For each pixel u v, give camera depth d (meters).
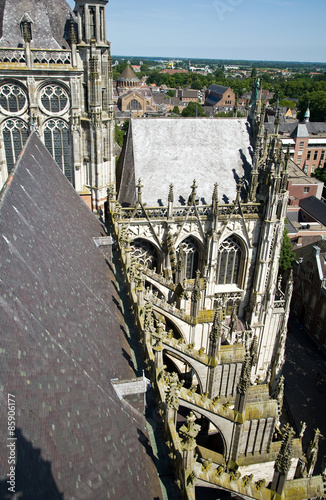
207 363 47.09
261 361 77.12
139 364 33.56
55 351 22.81
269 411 41.06
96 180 64.44
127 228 59.19
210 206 66.62
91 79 58.75
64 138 62.44
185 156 70.19
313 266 100.25
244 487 32.47
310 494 33.59
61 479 17.02
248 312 73.44
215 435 53.84
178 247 67.88
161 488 24.48
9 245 24.33
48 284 27.30
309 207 158.75
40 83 58.25
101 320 33.16
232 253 71.06
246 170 72.12
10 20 57.75
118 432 24.14
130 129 69.31
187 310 66.06
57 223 37.34
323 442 70.19
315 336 98.94
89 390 23.92
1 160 61.16
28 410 17.41
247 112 76.69
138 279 38.12
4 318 19.50
